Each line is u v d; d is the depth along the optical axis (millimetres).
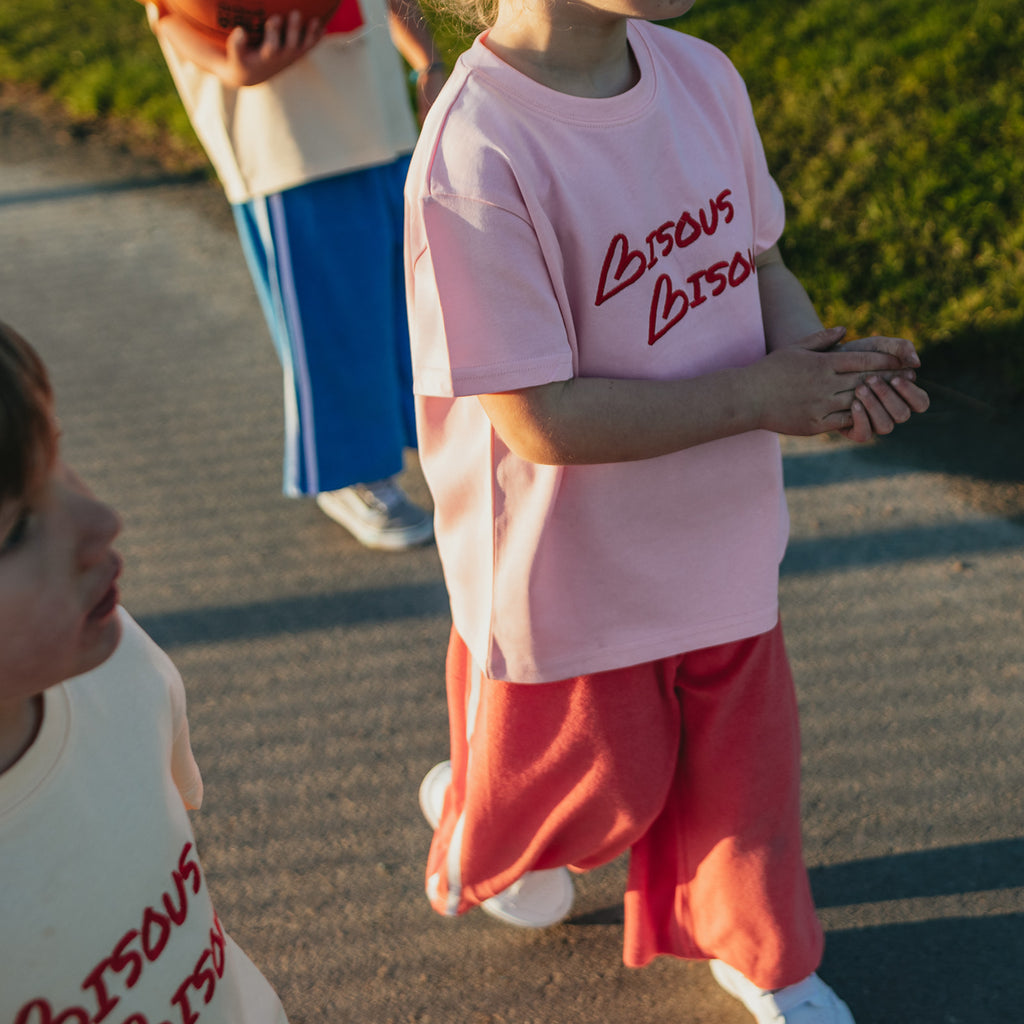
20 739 905
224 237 4730
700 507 1517
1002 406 3299
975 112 4234
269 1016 1325
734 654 1622
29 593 807
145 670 1065
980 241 3699
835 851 2264
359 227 2693
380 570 3072
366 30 2578
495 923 2186
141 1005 1042
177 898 1076
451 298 1317
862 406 1436
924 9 5008
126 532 3289
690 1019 1999
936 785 2367
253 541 3213
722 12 5254
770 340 1661
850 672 2627
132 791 1014
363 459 2936
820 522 3039
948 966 2057
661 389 1393
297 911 2236
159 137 5492
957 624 2719
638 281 1381
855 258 3695
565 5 1277
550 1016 2025
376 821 2408
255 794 2486
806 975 1841
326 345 2775
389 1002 2068
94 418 3752
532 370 1323
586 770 1656
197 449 3584
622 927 2162
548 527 1480
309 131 2566
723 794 1715
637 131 1341
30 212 5031
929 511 3031
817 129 4348
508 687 1604
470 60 1321
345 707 2682
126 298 4379
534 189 1294
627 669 1588
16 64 6281
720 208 1441
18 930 914
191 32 2443
